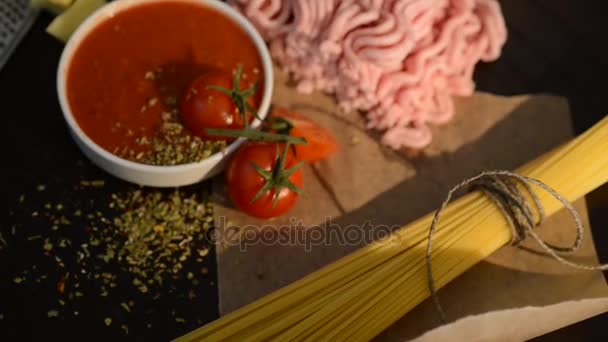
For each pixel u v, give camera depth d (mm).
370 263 392
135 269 421
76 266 420
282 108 448
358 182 448
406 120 454
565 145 422
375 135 458
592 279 420
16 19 457
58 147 441
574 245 408
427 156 456
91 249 423
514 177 409
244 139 422
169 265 423
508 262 427
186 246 428
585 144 414
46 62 457
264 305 385
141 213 432
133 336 409
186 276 422
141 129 423
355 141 457
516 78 473
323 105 463
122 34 433
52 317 409
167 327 412
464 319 383
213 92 414
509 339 407
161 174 414
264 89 429
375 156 454
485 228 403
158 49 434
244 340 376
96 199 433
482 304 413
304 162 441
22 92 450
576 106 467
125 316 412
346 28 441
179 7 439
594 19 487
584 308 405
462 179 451
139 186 437
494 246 409
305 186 446
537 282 420
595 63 478
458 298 415
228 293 420
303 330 377
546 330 411
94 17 428
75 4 460
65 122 446
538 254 429
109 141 418
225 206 438
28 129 443
